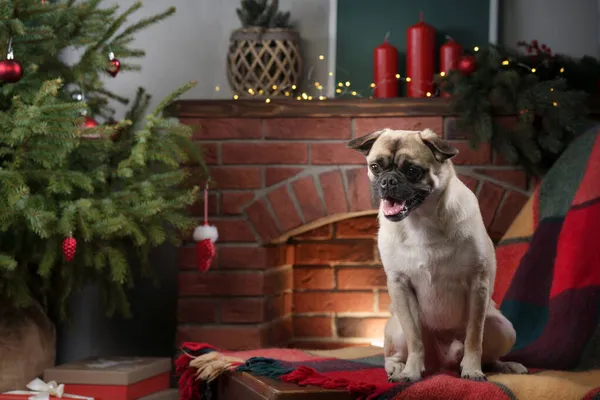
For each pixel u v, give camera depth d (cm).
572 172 282
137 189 277
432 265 204
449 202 201
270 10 332
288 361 246
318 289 347
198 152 301
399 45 344
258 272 317
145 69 357
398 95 341
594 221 263
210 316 319
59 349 357
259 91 326
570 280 258
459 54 324
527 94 293
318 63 353
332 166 314
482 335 208
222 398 249
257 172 316
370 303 345
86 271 305
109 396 277
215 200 318
